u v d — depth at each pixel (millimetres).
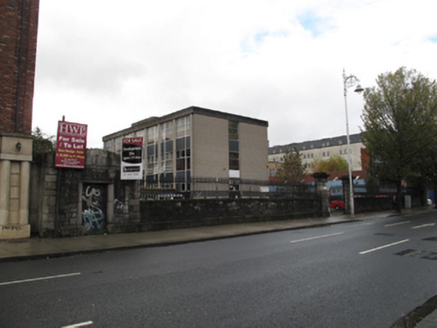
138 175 14109
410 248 10484
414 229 15961
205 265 8195
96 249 10445
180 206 16344
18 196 12219
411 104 27328
